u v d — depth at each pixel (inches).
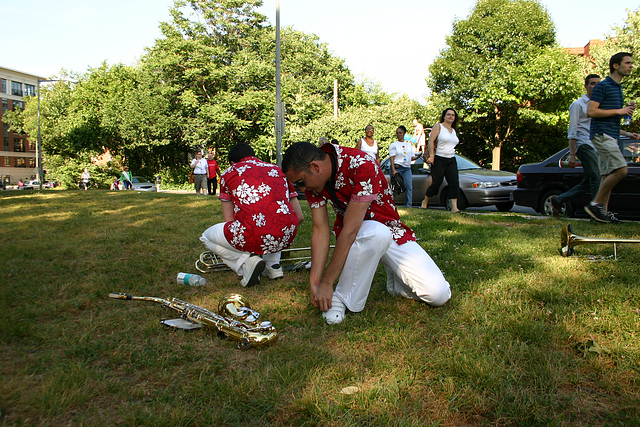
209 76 1210.6
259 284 140.0
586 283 127.1
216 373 82.4
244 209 140.9
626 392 73.9
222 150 1304.1
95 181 1552.7
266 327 94.4
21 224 252.1
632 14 824.9
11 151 3048.7
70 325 102.8
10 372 79.5
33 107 1772.9
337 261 102.0
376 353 89.6
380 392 74.5
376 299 123.1
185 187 1368.1
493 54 904.9
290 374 80.5
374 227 105.7
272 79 1270.9
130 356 87.8
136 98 1286.9
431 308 114.2
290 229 144.9
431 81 972.6
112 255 173.9
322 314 108.8
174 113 1272.1
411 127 1083.9
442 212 308.5
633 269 138.9
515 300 116.0
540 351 86.7
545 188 321.4
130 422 66.0
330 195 104.0
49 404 69.4
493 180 380.2
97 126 1503.4
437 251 176.2
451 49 936.9
